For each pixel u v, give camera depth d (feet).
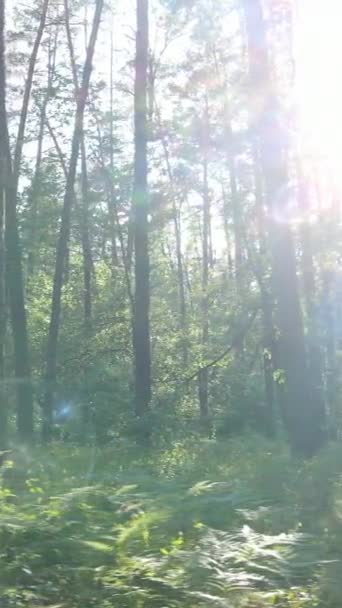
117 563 20.17
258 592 18.85
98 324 105.81
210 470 37.96
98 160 105.50
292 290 50.83
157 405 84.33
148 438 59.36
